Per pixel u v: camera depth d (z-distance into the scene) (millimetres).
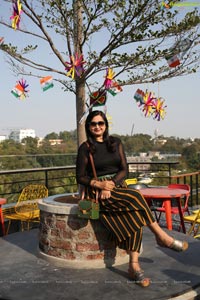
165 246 3391
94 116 3518
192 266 3748
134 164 8141
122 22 3752
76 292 3121
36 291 3145
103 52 3914
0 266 3773
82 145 3568
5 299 3020
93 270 3629
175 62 3883
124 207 3355
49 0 3957
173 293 3092
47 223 3883
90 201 3420
